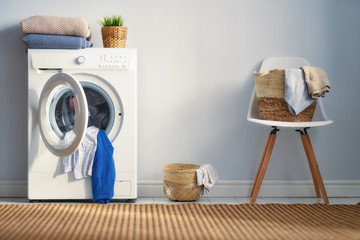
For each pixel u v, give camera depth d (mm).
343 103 3420
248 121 3393
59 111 2988
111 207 2822
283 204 2975
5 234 2145
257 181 3125
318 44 3418
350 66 3416
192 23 3365
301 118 3012
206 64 3377
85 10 3318
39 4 3297
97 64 2955
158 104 3359
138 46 3344
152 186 3328
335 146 3434
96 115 3023
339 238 2127
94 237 2119
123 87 2967
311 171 3275
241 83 3393
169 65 3359
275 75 3002
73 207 2799
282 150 3404
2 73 3301
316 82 2920
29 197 2947
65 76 2773
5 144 3312
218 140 3391
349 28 3430
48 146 2900
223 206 2896
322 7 3416
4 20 3291
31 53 2959
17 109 3312
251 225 2393
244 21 3383
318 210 2805
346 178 3412
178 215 2627
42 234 2158
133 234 2180
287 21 3400
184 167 3307
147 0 3344
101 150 2918
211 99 3383
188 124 3375
